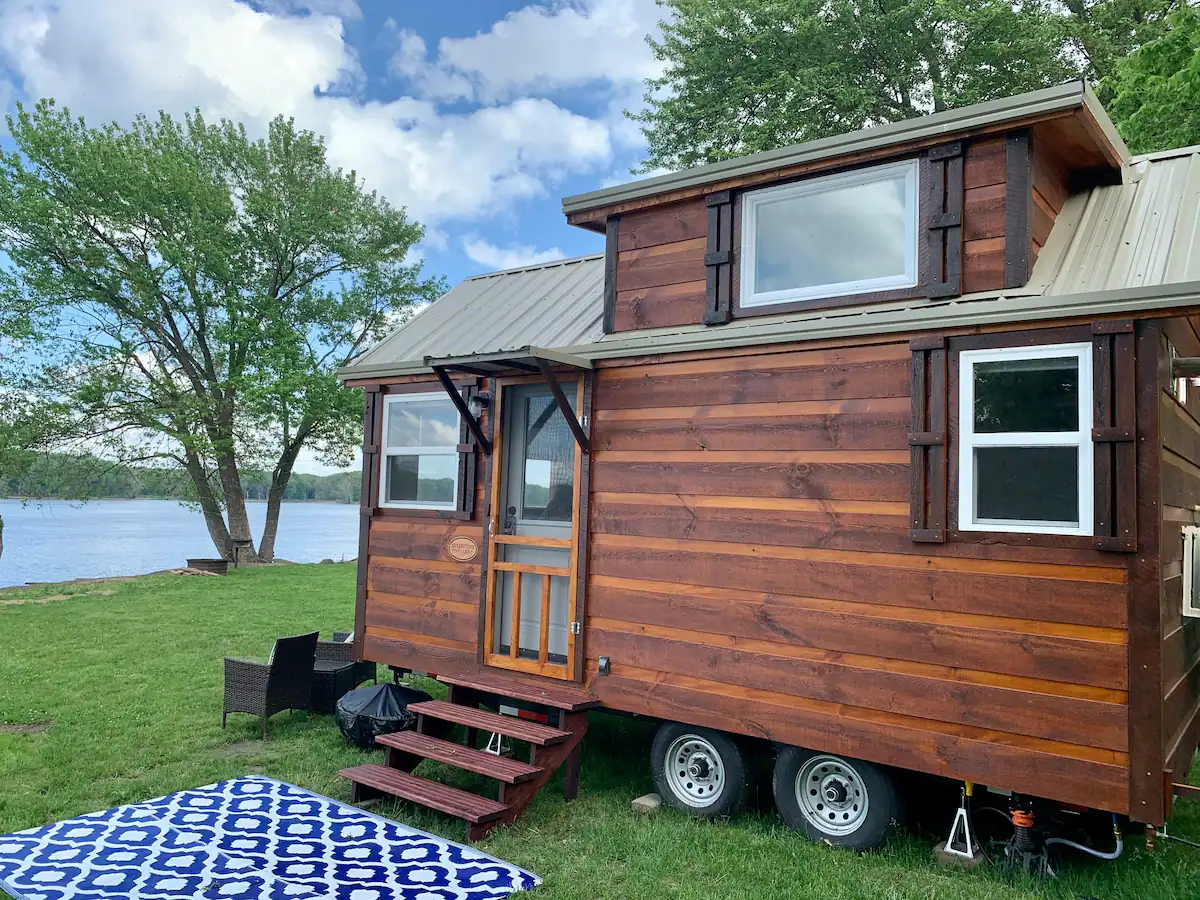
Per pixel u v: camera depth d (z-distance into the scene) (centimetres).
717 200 574
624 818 542
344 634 899
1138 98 1034
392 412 758
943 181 487
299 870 451
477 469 688
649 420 588
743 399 543
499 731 566
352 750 675
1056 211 539
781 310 540
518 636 651
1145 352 404
